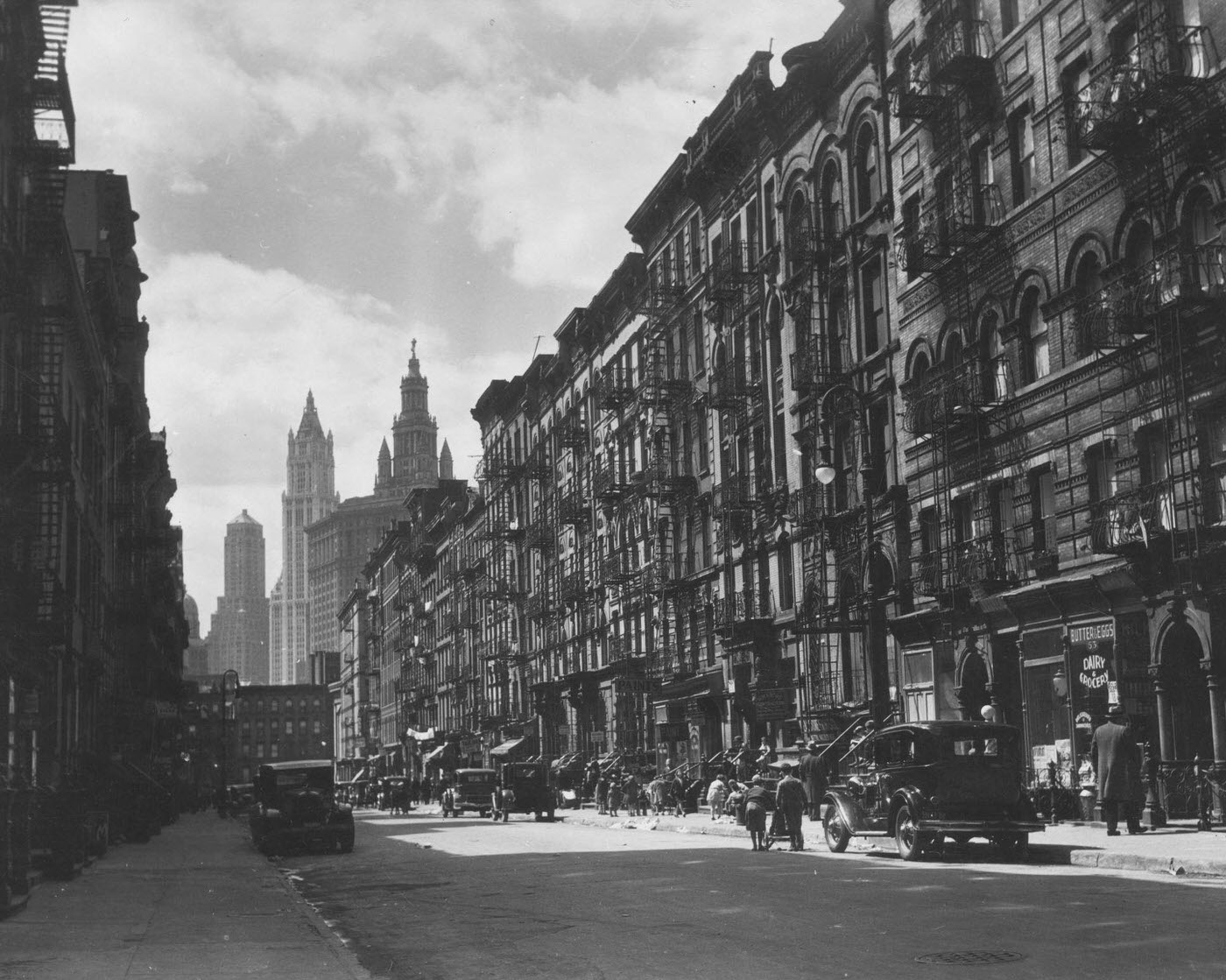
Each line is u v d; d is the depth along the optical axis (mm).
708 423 48344
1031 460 28516
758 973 9734
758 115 42406
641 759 53375
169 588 69688
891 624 33562
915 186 33500
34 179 29016
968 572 29594
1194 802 23250
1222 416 22969
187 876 22266
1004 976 9195
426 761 94375
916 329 33469
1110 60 25469
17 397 26109
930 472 32469
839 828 22359
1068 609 26859
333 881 21406
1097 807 25016
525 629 76312
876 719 27359
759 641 42000
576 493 64562
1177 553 23062
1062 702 27031
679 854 23984
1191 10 24125
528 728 73875
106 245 52812
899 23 34469
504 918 14398
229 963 10555
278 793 30625
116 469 53719
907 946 10836
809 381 37594
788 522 40844
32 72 27562
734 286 44375
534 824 43188
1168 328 23516
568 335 65875
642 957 10805
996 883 15914
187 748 102938
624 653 56531
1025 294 29000
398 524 127000
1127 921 11820
